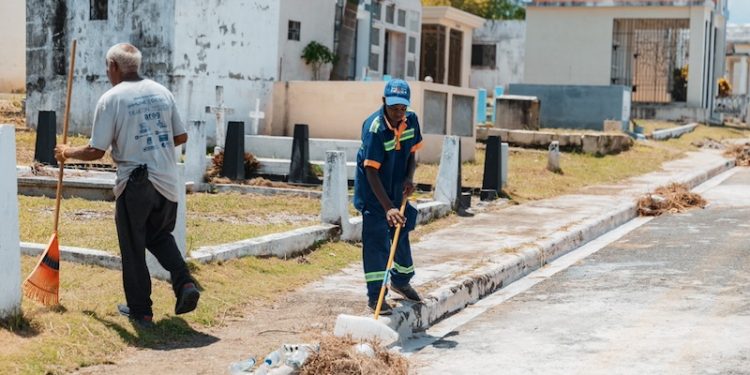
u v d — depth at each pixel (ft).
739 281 37.42
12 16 114.01
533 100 97.96
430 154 73.67
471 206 57.77
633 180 74.69
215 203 52.44
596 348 28.09
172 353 26.13
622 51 141.59
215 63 77.61
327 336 26.91
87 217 44.09
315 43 85.66
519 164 79.05
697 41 135.33
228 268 35.50
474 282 36.09
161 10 76.48
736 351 27.37
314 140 69.51
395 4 101.96
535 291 37.01
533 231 48.70
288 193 56.90
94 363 24.72
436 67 123.13
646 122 126.72
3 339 24.75
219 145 67.92
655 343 28.40
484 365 26.73
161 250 28.07
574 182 71.31
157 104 27.91
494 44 159.63
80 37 81.46
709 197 66.28
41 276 27.43
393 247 28.58
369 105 74.84
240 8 78.59
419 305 31.35
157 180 27.58
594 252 45.85
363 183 29.71
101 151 27.35
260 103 80.02
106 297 29.45
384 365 25.34
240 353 26.35
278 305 32.24
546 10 140.56
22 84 115.03
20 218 42.14
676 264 41.42
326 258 40.27
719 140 116.88
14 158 25.75
